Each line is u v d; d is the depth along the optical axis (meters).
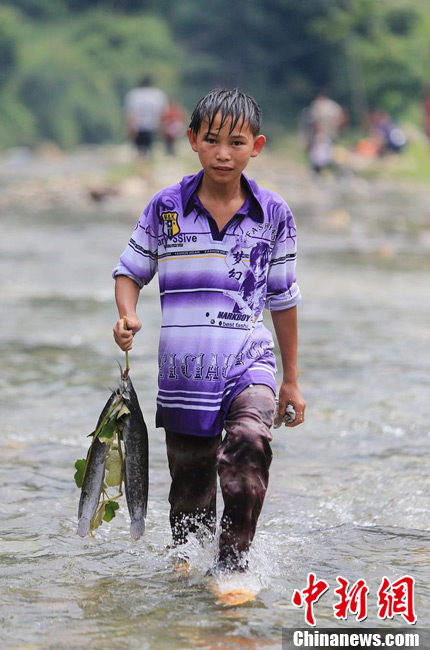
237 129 7.34
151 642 6.43
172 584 7.43
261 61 130.00
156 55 134.00
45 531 8.62
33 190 50.91
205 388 7.46
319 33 118.56
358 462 10.61
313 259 27.56
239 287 7.52
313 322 18.33
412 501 9.47
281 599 7.18
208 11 133.62
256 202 7.55
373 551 8.25
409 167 71.06
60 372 14.27
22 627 6.64
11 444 11.02
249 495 7.17
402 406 12.69
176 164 58.91
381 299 21.03
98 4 140.12
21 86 125.62
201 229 7.52
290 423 7.94
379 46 116.38
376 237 33.75
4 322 18.03
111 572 7.68
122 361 14.96
